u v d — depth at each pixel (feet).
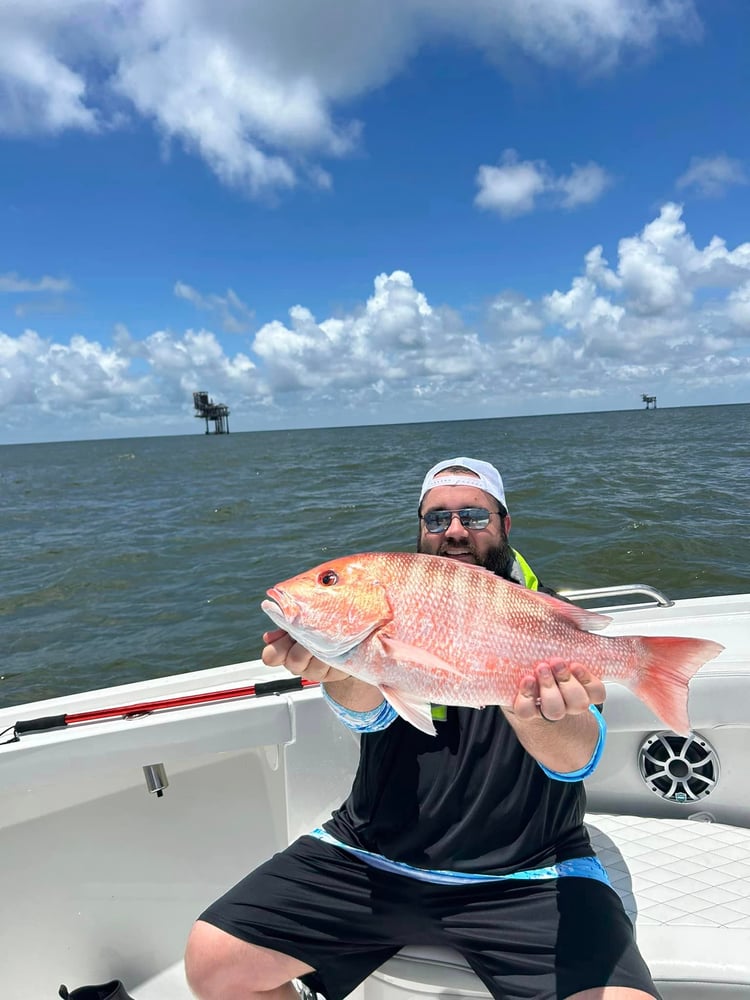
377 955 5.79
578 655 5.20
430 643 5.13
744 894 6.54
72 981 7.76
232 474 97.09
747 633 9.25
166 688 9.23
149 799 8.20
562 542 32.42
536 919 5.22
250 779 8.54
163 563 37.11
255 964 5.51
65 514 62.64
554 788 5.82
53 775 7.25
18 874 7.65
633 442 107.86
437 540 6.89
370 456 107.96
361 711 5.95
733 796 7.98
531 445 110.63
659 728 7.88
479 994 5.30
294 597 5.25
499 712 5.96
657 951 5.55
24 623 28.35
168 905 8.19
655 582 26.61
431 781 5.83
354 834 5.99
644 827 7.92
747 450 81.25
